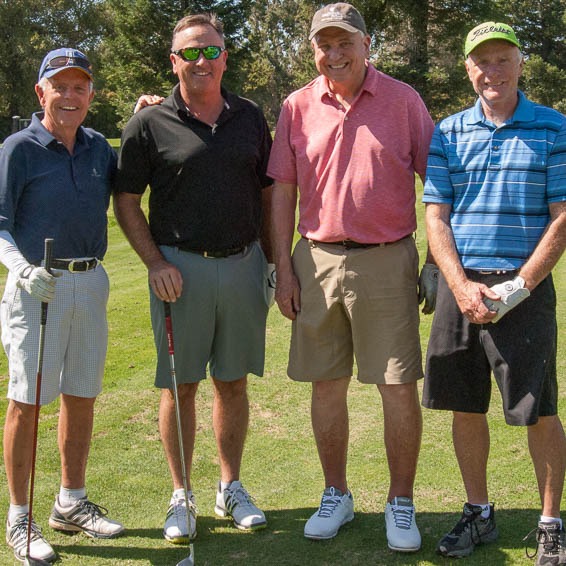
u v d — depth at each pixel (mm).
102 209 3174
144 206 13094
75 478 3260
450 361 2918
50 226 3033
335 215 3115
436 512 3303
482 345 2871
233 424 3381
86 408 3215
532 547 2945
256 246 3430
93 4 48469
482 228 2824
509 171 2779
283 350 5891
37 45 46188
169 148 3145
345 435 3312
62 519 3238
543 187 2768
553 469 2811
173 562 2967
